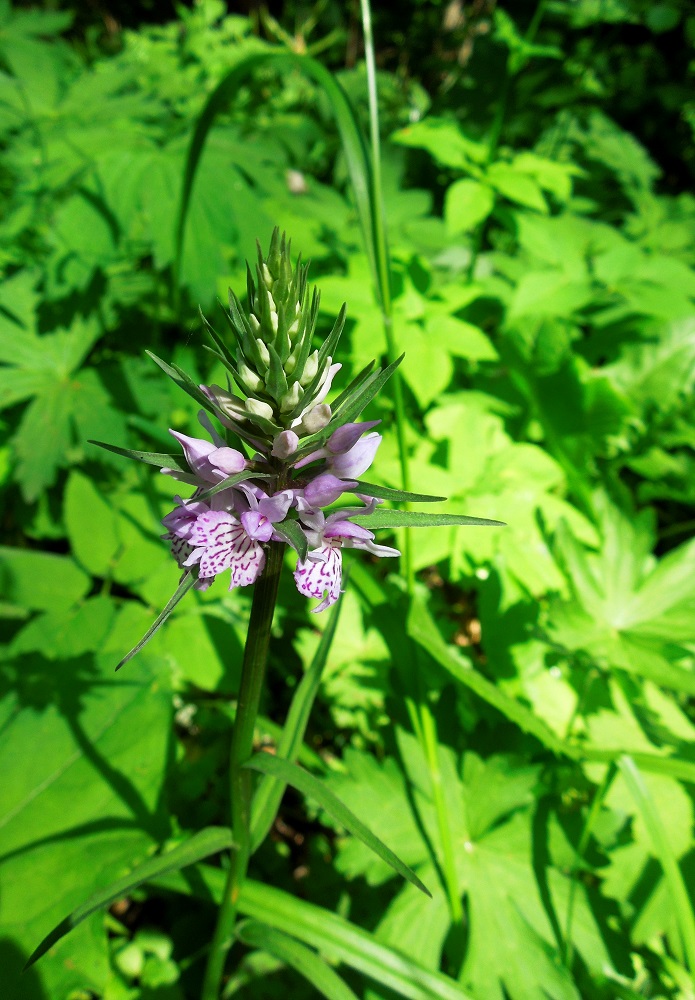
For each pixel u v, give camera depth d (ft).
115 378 0.98
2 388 0.91
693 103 1.95
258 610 0.43
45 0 2.18
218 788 0.86
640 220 1.47
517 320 1.12
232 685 0.81
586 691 0.76
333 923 0.59
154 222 0.91
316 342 1.00
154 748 0.75
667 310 1.13
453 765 0.71
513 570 0.82
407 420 1.05
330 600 0.42
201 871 0.63
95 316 1.01
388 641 0.75
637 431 1.16
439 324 0.96
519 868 0.65
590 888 0.66
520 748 0.75
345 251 1.17
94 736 0.74
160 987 0.70
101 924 0.65
